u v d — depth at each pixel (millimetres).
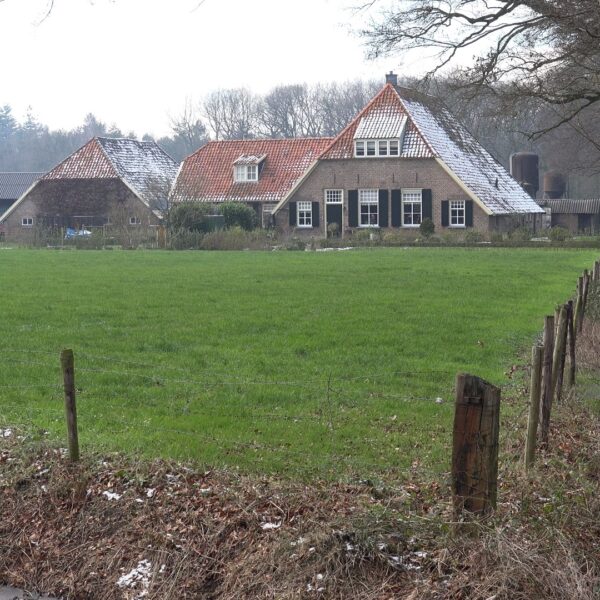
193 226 49844
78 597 7105
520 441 9172
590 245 44812
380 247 47219
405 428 10078
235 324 17938
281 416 10578
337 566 6598
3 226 66812
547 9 17375
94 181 61938
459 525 6512
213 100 105625
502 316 19312
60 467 8367
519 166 76000
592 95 19812
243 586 6711
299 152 61344
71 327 17562
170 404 11219
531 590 6141
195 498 7762
